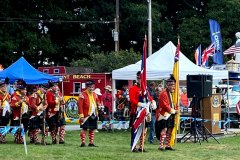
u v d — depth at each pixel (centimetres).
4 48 4550
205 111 2094
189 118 1928
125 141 1919
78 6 5328
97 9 5200
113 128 2367
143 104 1472
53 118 1728
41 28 5094
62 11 5053
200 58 3033
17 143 1756
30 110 1750
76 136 2081
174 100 1581
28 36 4694
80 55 5162
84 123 1628
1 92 1769
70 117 2827
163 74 2109
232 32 5056
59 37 5247
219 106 2122
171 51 2211
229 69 2956
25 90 1808
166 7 5400
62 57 5231
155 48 5262
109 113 2453
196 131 1808
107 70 3953
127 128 2412
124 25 5138
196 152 1523
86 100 1634
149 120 1493
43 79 2402
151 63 2167
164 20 5538
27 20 4809
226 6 5022
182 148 1622
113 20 5119
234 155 1472
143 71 1472
